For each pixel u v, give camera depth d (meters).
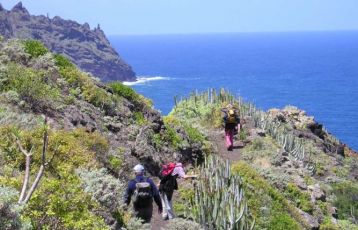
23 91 15.12
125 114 19.36
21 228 6.86
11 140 11.50
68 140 12.93
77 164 12.22
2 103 14.14
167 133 20.20
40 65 18.20
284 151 24.84
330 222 18.77
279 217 16.11
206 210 13.81
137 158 16.73
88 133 14.88
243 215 14.12
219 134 25.61
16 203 7.15
